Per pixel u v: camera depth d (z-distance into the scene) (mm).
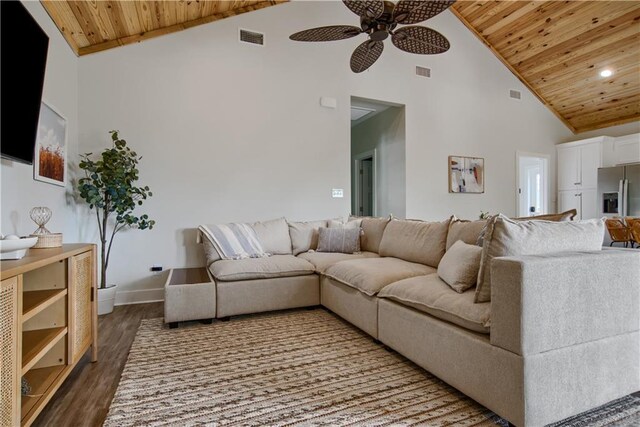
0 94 1656
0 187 1988
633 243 5043
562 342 1478
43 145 2580
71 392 1793
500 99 5988
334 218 4543
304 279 3293
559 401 1455
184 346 2424
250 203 4102
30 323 1770
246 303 3055
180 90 3805
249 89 4109
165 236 3740
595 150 6125
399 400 1708
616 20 4566
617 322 1639
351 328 2811
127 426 1499
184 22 3828
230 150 4012
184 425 1504
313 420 1538
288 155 4301
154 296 3691
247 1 4004
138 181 3645
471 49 5707
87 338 2102
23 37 1853
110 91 3543
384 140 5695
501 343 1474
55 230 2848
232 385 1861
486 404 1547
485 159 5840
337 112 4594
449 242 2629
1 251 1381
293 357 2229
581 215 6289
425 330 1936
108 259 3518
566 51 5301
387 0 2916
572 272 1512
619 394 1641
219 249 3463
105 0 2920
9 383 1203
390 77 5027
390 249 3342
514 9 5039
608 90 5676
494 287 1512
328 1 4562
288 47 4320
